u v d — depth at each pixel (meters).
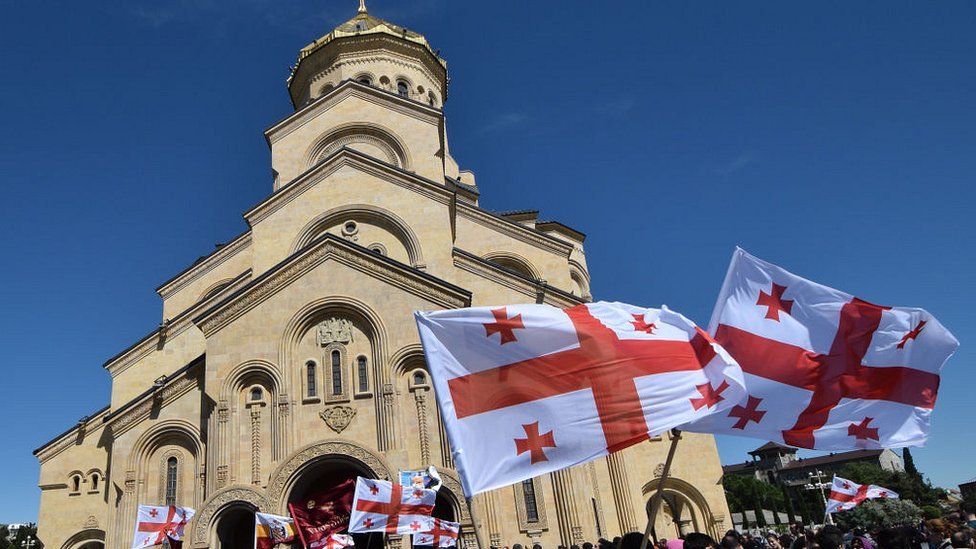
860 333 10.21
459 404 8.23
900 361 10.12
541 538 26.89
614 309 9.10
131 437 28.41
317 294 28.72
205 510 25.59
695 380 8.54
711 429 9.72
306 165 39.12
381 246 33.75
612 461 31.20
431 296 28.39
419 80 47.34
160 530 21.97
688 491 34.50
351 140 39.62
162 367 34.22
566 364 8.52
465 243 40.75
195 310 34.69
